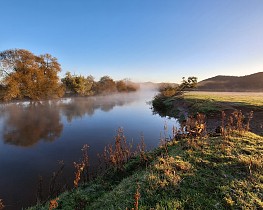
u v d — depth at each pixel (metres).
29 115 33.78
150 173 6.24
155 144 15.80
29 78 52.78
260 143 8.26
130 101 66.19
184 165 6.50
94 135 20.20
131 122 26.91
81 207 5.61
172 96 53.09
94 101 64.75
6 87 48.41
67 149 15.67
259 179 5.43
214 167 6.27
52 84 59.09
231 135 9.51
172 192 5.12
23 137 19.58
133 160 9.11
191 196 4.89
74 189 7.46
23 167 12.29
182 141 9.72
